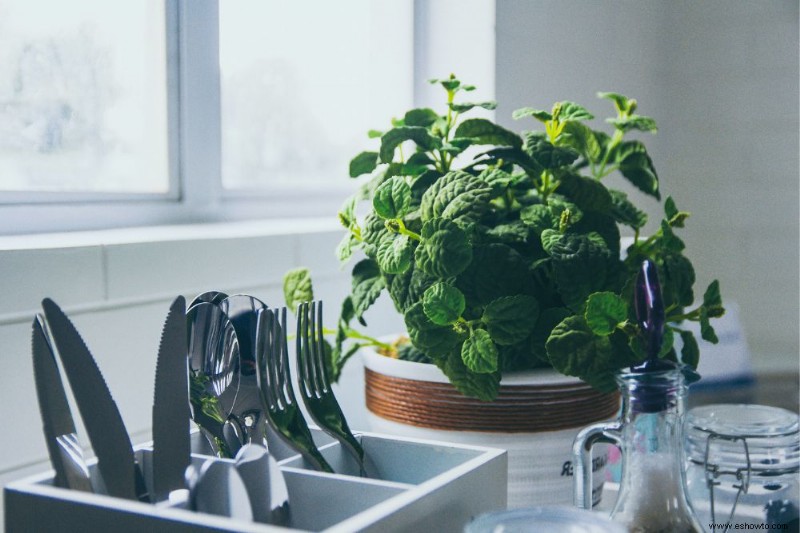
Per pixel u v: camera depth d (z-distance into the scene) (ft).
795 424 2.32
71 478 1.73
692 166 6.98
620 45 5.98
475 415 2.36
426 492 1.66
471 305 2.37
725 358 5.54
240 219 3.95
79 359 1.77
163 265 2.81
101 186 3.49
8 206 2.92
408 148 4.65
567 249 2.37
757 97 6.69
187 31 3.61
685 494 1.90
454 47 4.54
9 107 3.10
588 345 2.29
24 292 2.39
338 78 4.91
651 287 1.88
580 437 1.99
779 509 2.24
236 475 1.60
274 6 4.45
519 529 1.51
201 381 2.03
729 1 6.71
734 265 6.89
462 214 2.33
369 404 2.62
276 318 2.04
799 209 6.61
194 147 3.68
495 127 2.75
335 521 1.80
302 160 4.69
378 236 2.44
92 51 3.43
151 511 1.52
